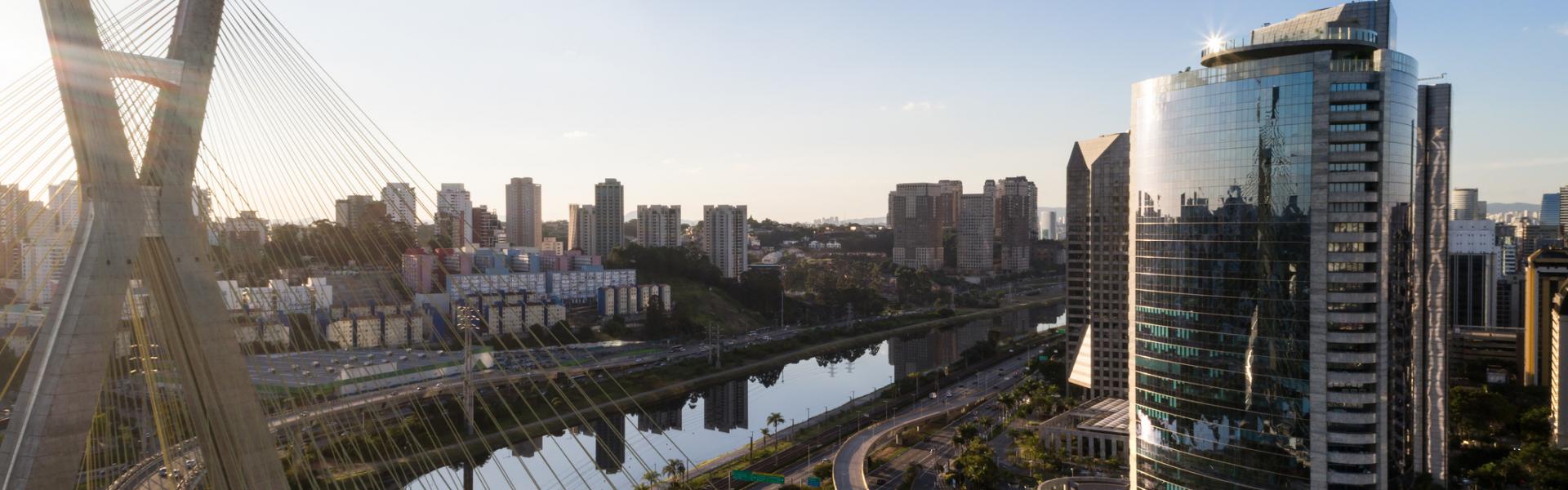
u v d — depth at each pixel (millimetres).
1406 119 146625
